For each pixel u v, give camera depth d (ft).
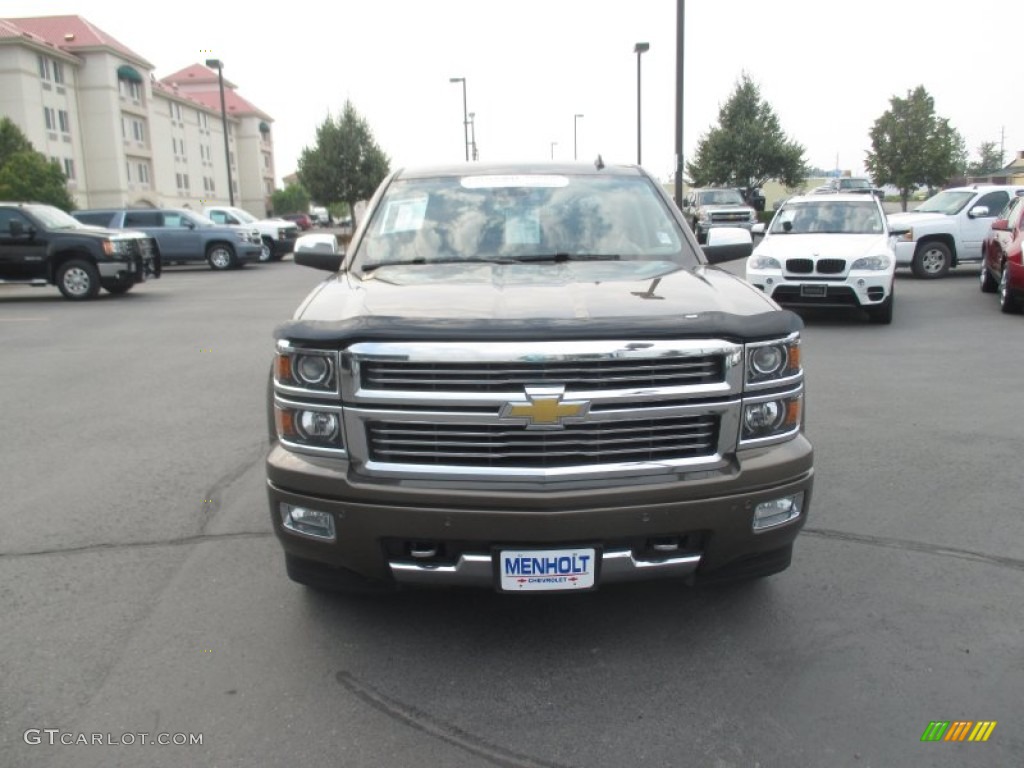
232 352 34.83
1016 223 43.73
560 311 10.71
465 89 133.08
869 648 11.49
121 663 11.27
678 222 15.67
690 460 10.46
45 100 184.24
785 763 9.21
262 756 9.40
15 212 55.31
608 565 10.40
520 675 10.95
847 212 42.32
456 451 10.32
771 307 11.50
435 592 13.16
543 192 15.96
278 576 13.80
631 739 9.64
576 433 10.23
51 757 9.40
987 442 20.58
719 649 11.51
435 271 13.69
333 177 147.33
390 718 10.08
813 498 16.94
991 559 14.19
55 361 33.09
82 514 16.56
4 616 12.54
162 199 230.07
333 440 10.59
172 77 295.48
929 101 129.90
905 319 40.93
